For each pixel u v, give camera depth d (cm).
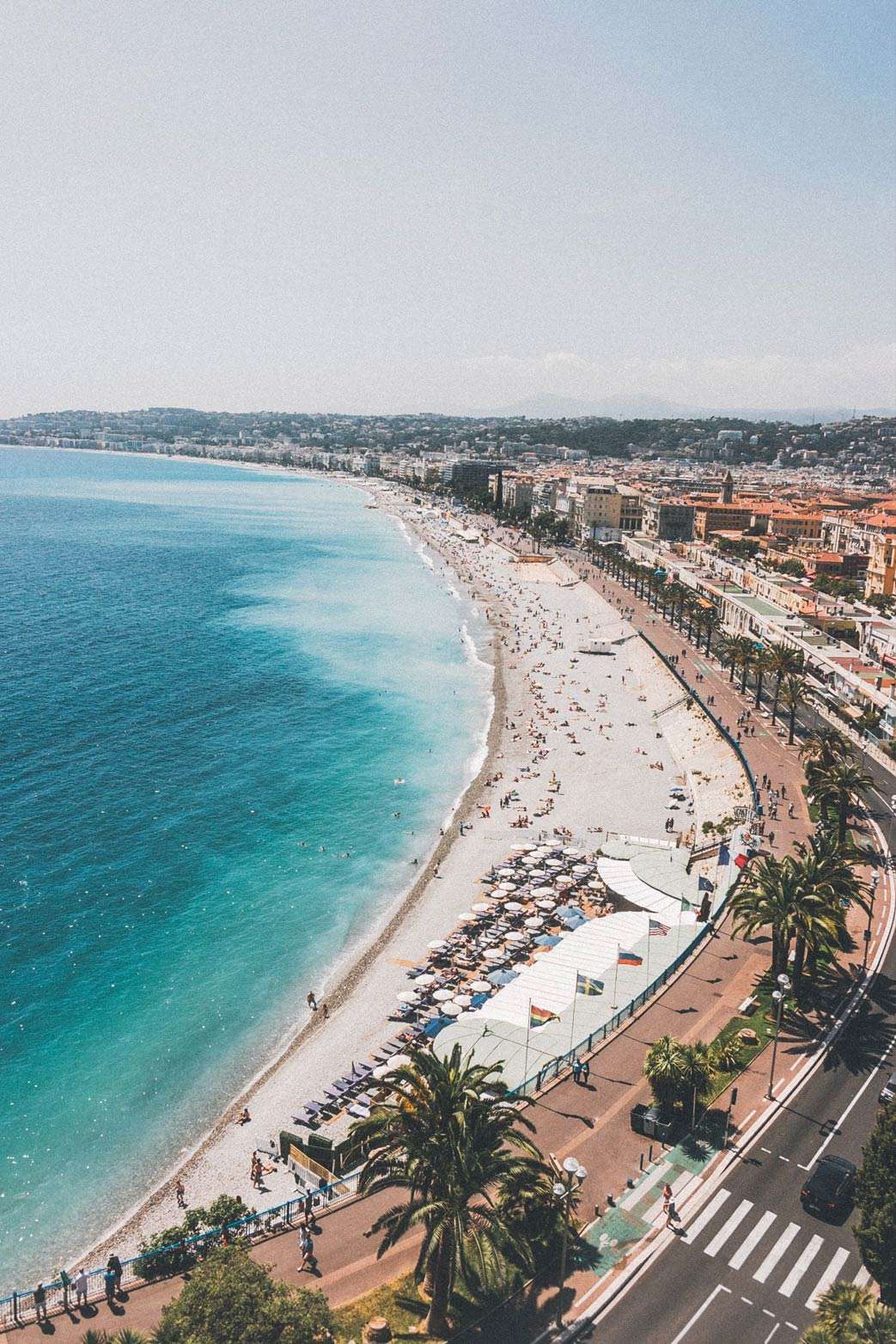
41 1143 7462
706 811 13575
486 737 17388
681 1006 7956
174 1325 4350
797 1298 5044
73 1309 5212
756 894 8150
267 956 10150
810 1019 7775
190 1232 5719
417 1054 4994
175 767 15500
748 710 17425
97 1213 6775
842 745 12244
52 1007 9138
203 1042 8731
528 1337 4769
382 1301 5016
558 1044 7400
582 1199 5728
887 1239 4947
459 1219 4491
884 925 9394
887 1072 7094
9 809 13525
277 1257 5409
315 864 12244
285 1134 7119
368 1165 4888
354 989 9412
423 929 10538
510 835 13000
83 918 10744
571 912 10512
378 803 14288
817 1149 6244
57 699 18938
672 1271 5206
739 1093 6825
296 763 15875
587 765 15850
